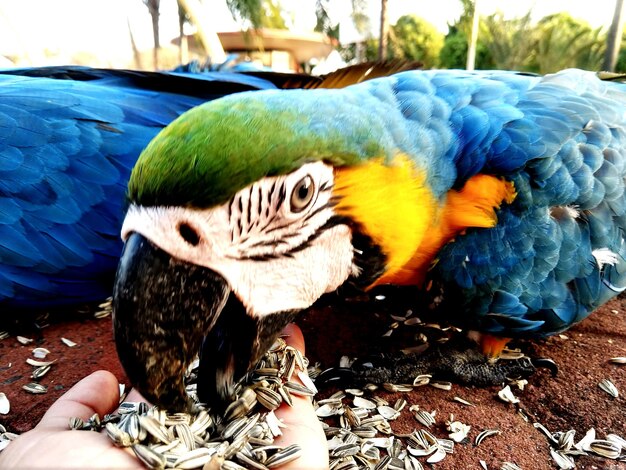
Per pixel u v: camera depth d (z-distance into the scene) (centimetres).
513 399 27
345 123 18
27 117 34
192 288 15
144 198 15
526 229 24
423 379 28
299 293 18
